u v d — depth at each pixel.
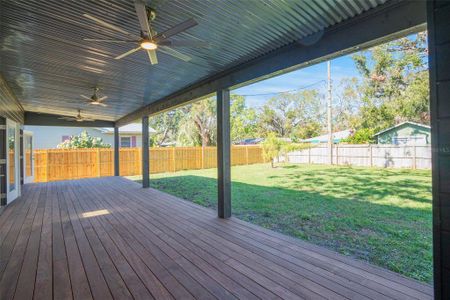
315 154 14.49
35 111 8.68
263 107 21.02
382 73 12.84
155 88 5.46
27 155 8.89
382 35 2.29
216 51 3.44
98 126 10.16
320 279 2.33
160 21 2.81
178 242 3.26
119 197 6.07
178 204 5.34
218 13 2.58
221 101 4.38
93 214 4.61
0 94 4.80
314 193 6.64
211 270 2.53
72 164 10.48
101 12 2.68
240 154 14.98
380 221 4.26
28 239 3.40
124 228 3.82
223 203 4.32
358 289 2.16
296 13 2.48
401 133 12.89
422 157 10.96
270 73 3.46
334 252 2.92
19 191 6.21
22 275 2.46
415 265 2.73
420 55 11.62
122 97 6.34
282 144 13.22
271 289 2.18
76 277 2.42
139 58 3.87
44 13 2.72
